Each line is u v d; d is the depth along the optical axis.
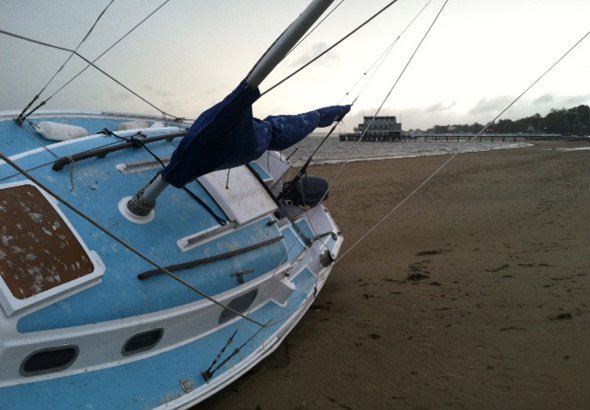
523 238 10.25
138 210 4.08
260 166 7.00
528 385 4.34
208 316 4.28
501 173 27.22
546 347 4.98
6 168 3.86
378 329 6.00
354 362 5.17
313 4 2.56
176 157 3.47
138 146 4.93
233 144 3.37
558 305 6.06
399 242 11.02
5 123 4.71
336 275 8.70
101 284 3.49
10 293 2.94
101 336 3.33
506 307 6.24
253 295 4.93
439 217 13.73
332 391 4.61
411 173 28.86
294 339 5.85
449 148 78.69
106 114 6.40
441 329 5.81
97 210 3.94
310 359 5.28
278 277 5.31
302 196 7.20
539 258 8.44
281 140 4.57
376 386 4.66
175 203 4.59
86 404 3.18
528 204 15.12
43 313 3.08
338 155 55.56
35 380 3.10
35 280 3.10
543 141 110.38
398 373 4.86
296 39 2.75
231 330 4.65
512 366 4.71
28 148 4.58
